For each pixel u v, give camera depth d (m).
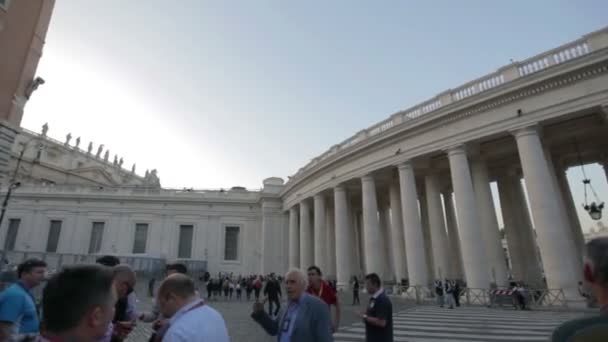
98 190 47.38
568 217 23.69
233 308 19.53
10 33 12.51
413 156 23.53
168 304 2.74
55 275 1.78
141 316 4.39
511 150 23.31
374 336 4.72
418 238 22.50
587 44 17.50
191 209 46.50
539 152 18.12
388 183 30.42
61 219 45.94
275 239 42.47
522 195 25.97
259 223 46.03
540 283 23.45
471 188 20.44
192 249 45.00
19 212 46.12
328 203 37.31
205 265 43.31
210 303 22.83
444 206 31.39
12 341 2.89
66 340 1.61
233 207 46.69
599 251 1.76
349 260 28.48
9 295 3.52
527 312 14.66
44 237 45.09
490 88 19.77
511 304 16.58
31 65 13.34
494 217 22.03
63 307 1.61
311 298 3.72
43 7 13.99
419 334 9.57
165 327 2.73
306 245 35.44
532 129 18.53
